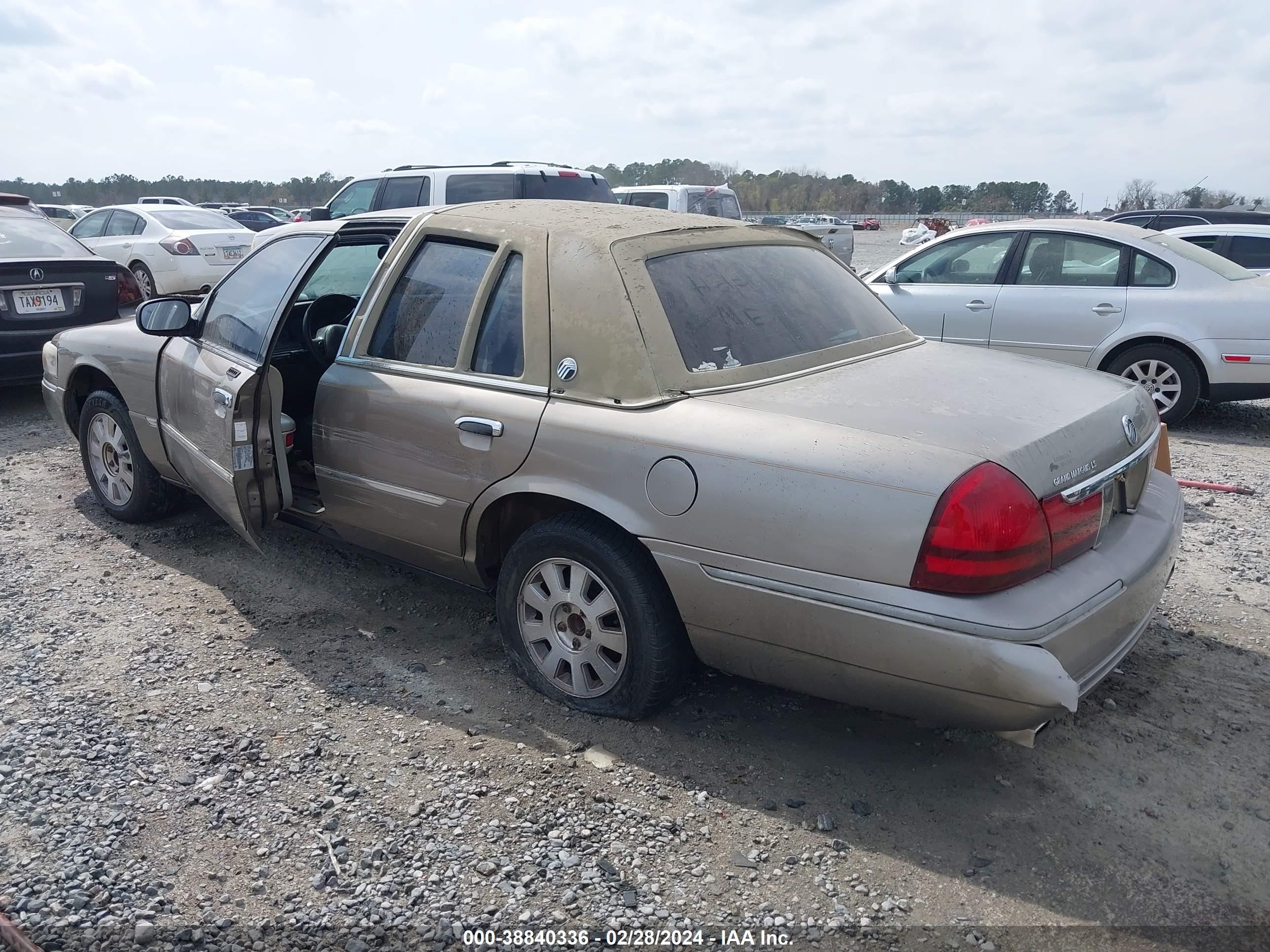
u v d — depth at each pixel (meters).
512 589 3.47
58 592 4.41
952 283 8.12
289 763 3.12
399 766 3.11
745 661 3.00
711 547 2.88
